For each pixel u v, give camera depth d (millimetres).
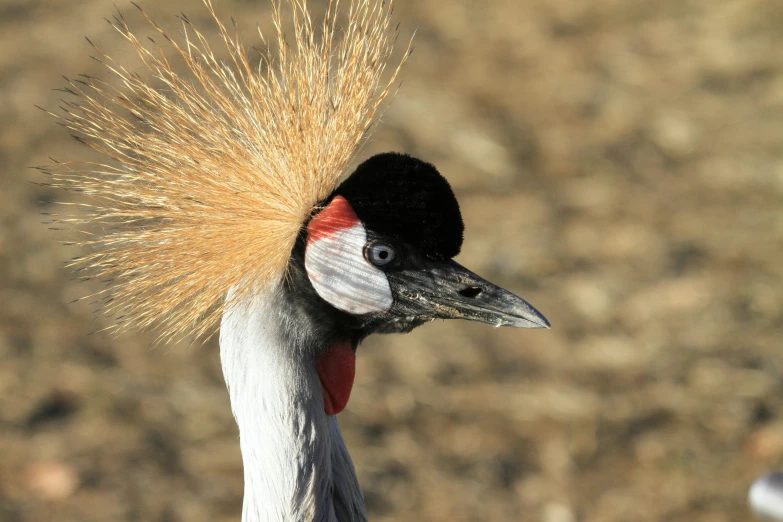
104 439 10297
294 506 4824
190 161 4930
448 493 9812
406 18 19281
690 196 14383
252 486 4914
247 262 4914
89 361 11312
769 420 10555
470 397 11016
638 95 16984
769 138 15562
